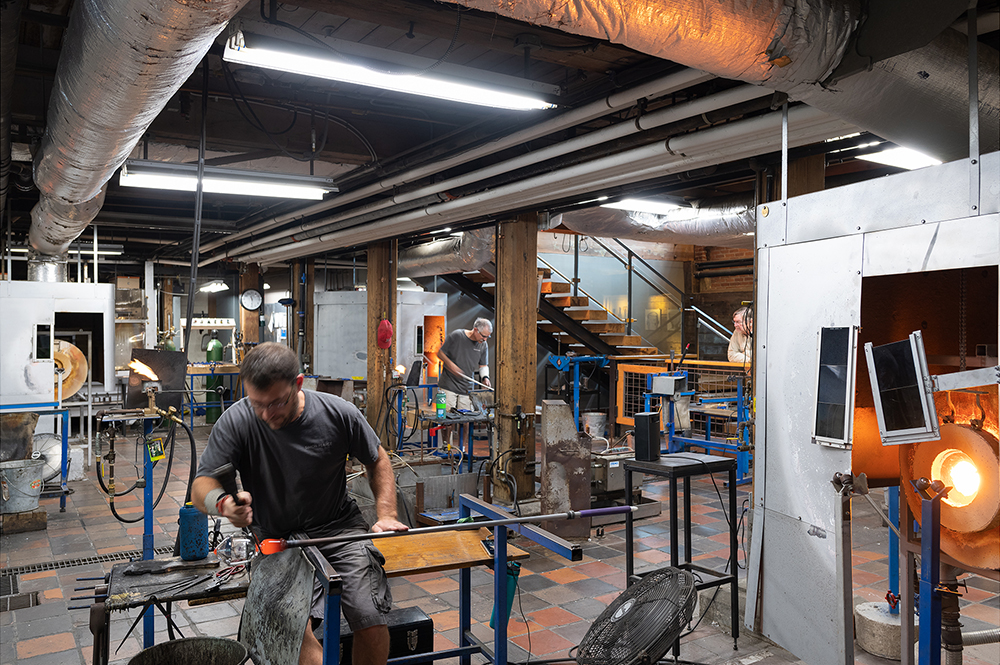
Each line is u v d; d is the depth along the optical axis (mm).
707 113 3656
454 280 12305
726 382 9406
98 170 3834
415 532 2475
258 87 4316
